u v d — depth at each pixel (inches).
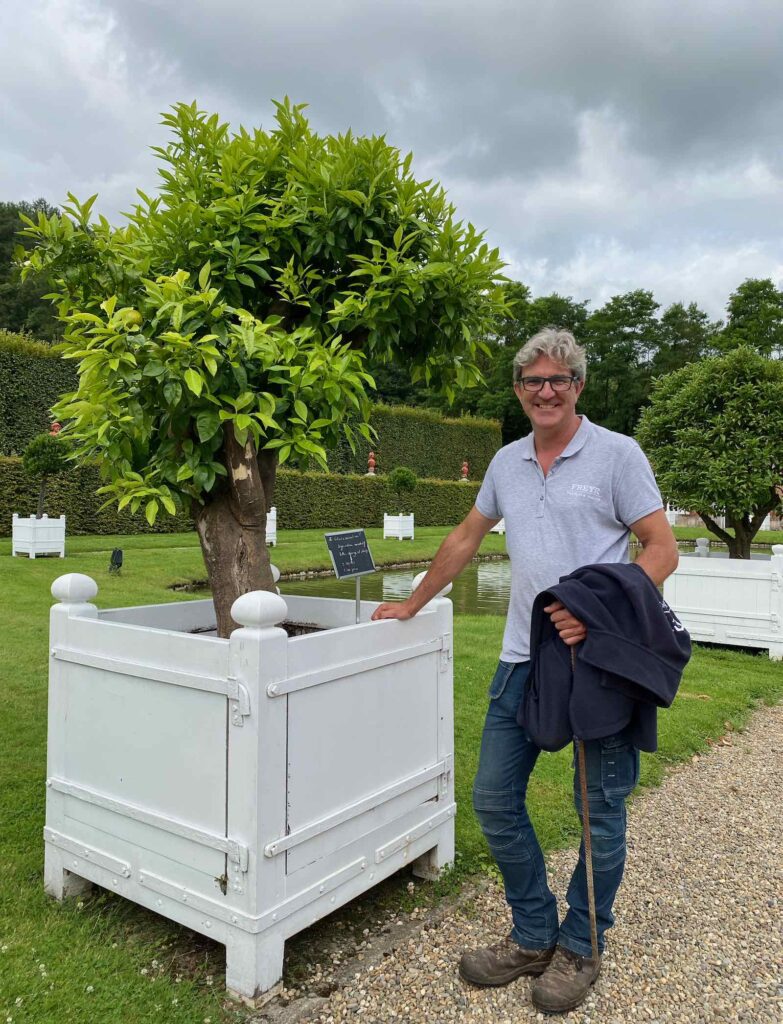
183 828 76.6
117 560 394.3
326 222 103.8
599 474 77.0
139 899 82.3
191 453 92.5
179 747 77.4
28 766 131.8
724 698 197.6
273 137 112.8
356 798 84.6
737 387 256.7
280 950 74.7
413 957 84.1
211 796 74.6
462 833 115.6
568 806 126.0
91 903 91.0
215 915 74.5
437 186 108.6
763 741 169.3
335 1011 74.2
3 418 606.5
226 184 106.8
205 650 74.0
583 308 1668.3
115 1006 71.3
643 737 70.3
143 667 79.8
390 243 108.9
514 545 81.6
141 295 100.8
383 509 879.1
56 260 96.5
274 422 89.2
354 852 84.7
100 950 80.4
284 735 73.6
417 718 95.9
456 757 146.3
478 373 120.6
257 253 104.7
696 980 82.5
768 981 82.7
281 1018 71.4
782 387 249.9
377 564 569.9
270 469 116.7
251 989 72.2
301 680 74.8
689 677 219.0
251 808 70.9
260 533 106.1
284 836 74.2
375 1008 75.1
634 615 67.4
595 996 79.0
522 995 78.5
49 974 75.1
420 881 101.5
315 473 803.4
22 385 617.9
